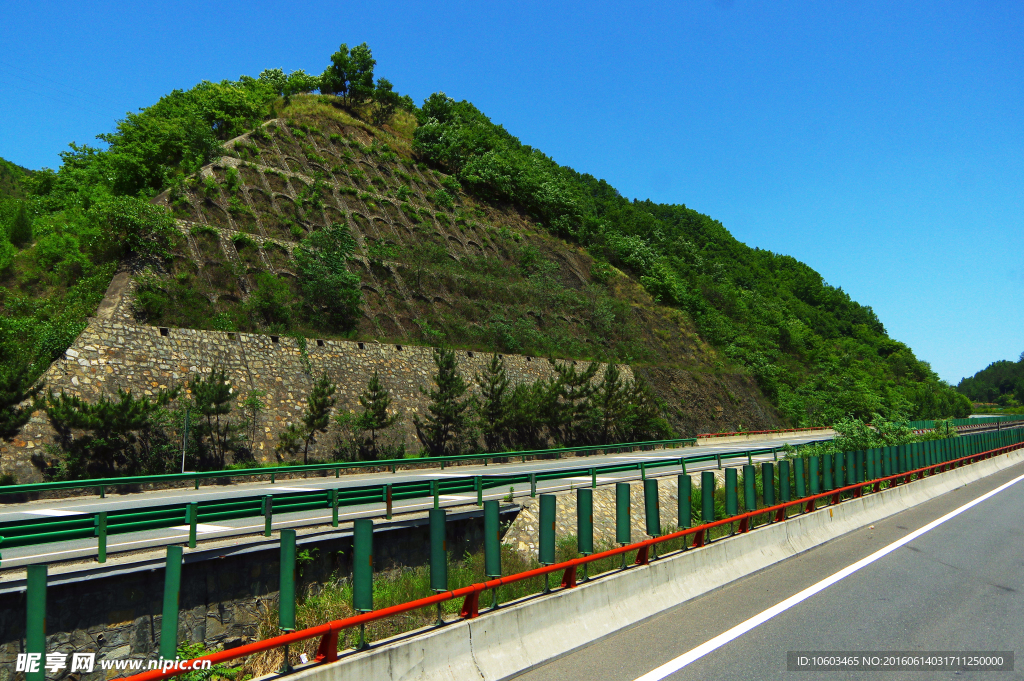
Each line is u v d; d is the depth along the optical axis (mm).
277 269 38375
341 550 12938
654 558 10734
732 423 59250
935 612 9516
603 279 67312
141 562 9828
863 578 11547
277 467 24359
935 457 25375
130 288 30781
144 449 26109
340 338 36594
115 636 9555
